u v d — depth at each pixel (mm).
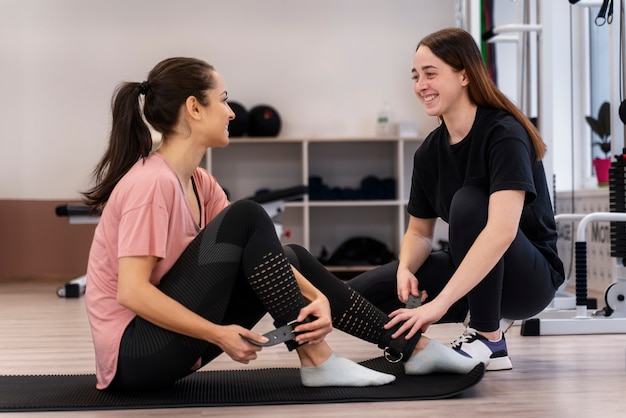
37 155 6879
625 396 2025
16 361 2676
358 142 7102
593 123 5332
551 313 3686
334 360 2080
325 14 7086
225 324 2018
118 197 1891
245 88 7055
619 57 3785
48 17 6887
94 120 6922
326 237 7129
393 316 2076
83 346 3033
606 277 5125
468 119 2234
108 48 6938
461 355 2172
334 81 7102
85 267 6871
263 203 5324
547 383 2191
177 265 1921
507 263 2260
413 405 1908
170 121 1963
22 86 6867
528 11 4125
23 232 6844
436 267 2410
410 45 7121
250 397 1974
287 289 1898
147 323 1910
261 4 7051
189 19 7004
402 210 6699
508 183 2107
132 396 2008
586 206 5379
